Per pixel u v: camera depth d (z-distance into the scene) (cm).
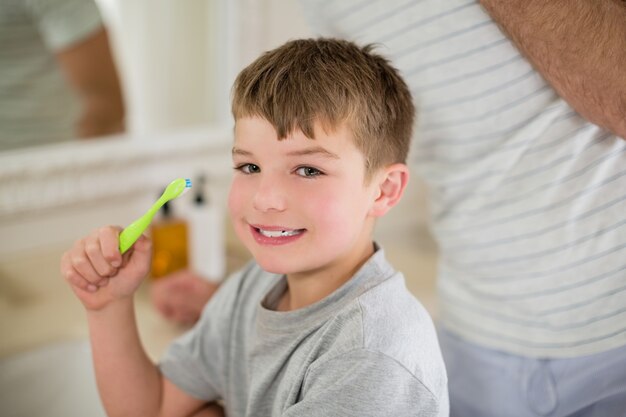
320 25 101
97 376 87
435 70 87
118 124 136
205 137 146
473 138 87
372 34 92
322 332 72
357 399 66
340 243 73
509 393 91
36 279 129
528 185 83
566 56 73
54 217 133
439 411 69
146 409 88
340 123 71
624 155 78
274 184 71
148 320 121
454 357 98
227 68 146
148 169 141
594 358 82
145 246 84
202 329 91
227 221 154
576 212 80
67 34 127
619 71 70
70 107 130
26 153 126
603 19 71
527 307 87
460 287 97
